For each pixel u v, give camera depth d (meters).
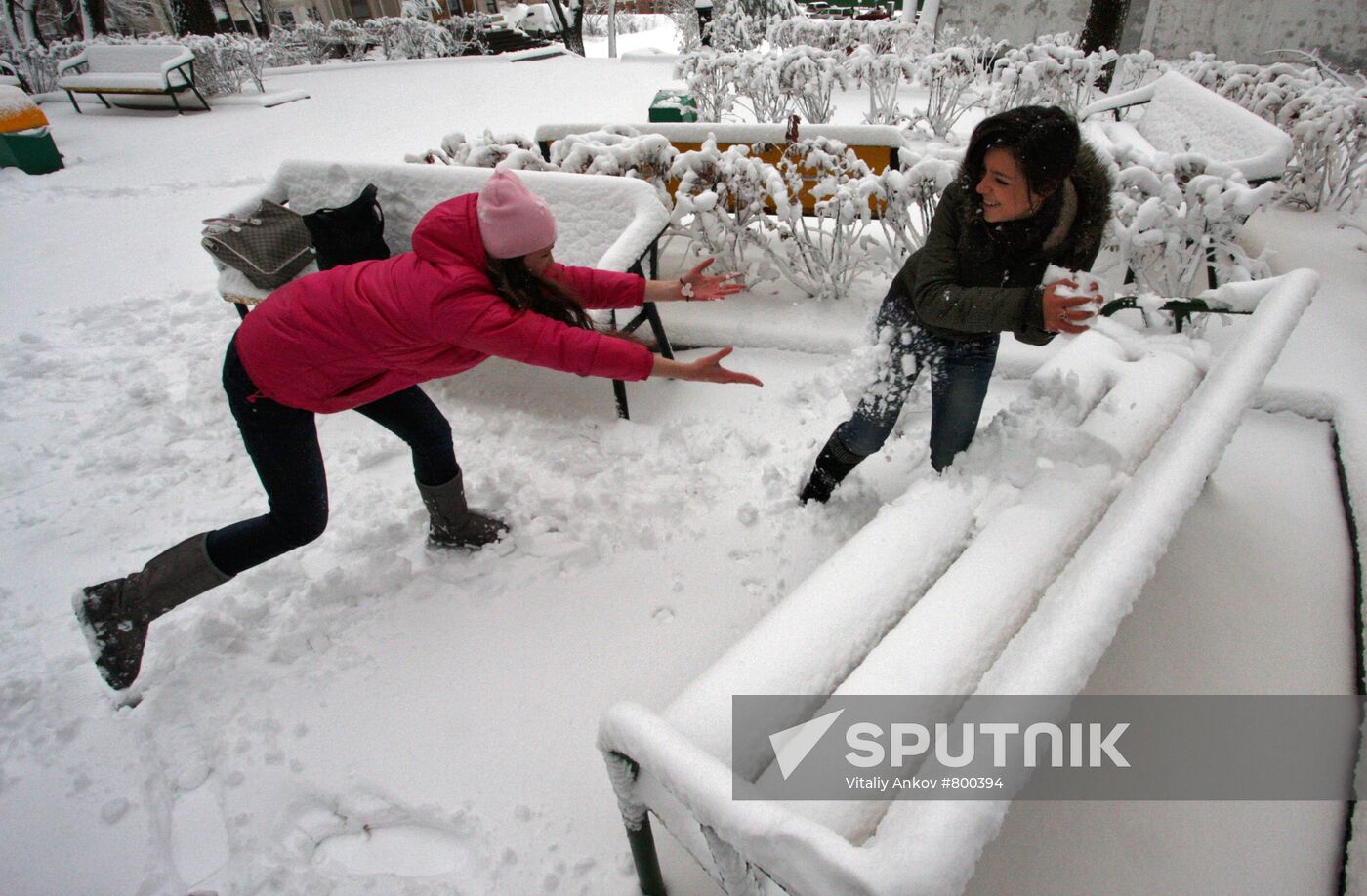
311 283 1.63
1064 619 1.09
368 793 1.75
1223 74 5.99
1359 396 2.63
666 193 3.54
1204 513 2.32
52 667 2.08
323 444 3.03
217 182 7.02
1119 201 2.91
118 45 10.34
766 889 1.08
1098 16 7.99
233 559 1.90
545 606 2.21
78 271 5.03
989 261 1.65
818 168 3.40
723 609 2.16
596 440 2.92
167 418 3.19
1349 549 2.17
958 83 6.89
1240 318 3.04
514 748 1.82
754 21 11.59
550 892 1.55
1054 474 1.56
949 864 0.80
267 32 23.70
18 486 2.88
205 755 1.84
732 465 2.72
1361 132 4.36
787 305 3.59
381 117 9.57
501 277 1.55
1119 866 1.50
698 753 0.96
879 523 1.50
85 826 1.71
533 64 13.15
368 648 2.10
